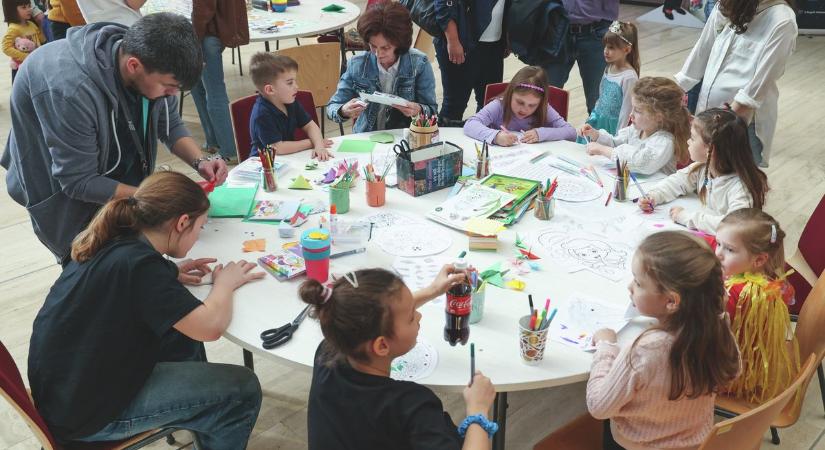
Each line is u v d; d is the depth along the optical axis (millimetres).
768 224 1763
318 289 1292
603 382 1475
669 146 2559
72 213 2225
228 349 2725
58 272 3178
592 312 1731
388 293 1296
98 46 2014
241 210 2238
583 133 2896
